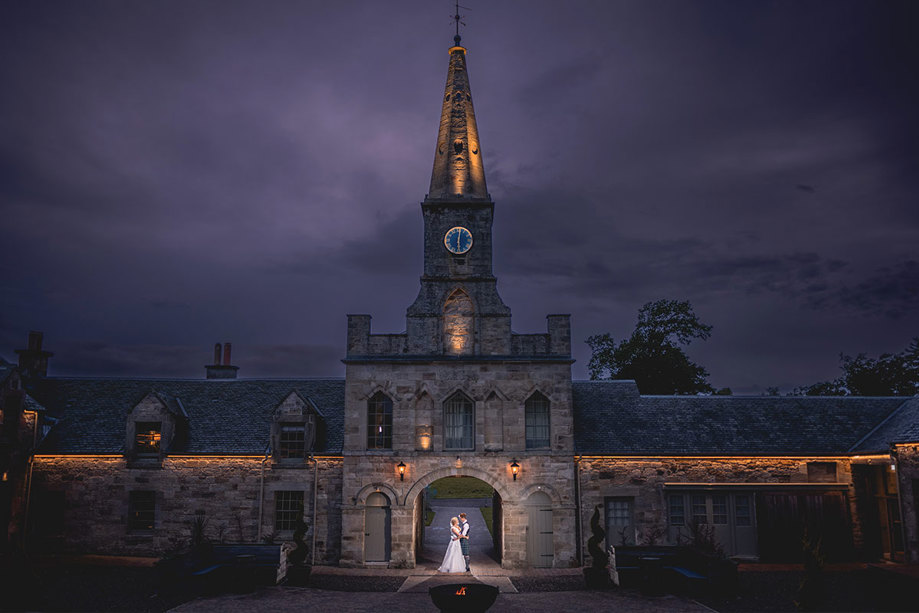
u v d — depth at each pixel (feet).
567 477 83.82
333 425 92.38
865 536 86.07
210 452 88.07
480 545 100.68
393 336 86.33
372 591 69.15
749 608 59.93
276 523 86.99
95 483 88.43
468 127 94.43
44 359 109.60
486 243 88.53
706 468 87.15
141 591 66.13
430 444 84.02
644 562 66.74
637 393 98.94
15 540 85.40
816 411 95.61
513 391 85.05
